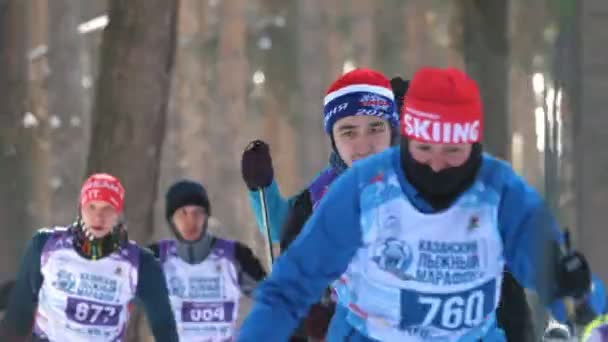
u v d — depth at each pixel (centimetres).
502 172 701
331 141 1077
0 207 3025
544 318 557
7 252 2623
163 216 4222
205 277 1770
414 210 699
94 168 2117
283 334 720
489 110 2759
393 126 1067
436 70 681
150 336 2178
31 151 3597
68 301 1380
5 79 3231
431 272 711
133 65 2105
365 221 708
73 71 4541
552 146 472
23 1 3303
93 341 1399
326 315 1069
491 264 710
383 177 704
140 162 2106
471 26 2803
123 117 2100
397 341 747
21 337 1402
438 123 671
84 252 1378
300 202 1080
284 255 726
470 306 727
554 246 514
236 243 1792
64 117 4488
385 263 716
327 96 1069
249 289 1788
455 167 686
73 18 4591
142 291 1406
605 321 586
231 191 4466
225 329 1786
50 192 4281
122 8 2112
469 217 698
